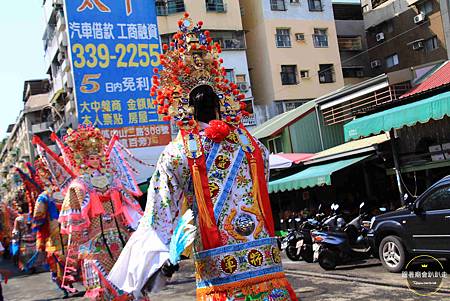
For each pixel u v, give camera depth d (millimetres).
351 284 7898
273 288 2502
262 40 28703
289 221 14180
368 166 14133
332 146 17672
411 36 26859
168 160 2529
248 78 27266
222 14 27328
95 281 5195
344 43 31016
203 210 2471
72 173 6016
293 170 15477
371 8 29766
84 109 19219
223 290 2430
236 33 27500
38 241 9688
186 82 2777
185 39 2869
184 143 2568
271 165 14906
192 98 2742
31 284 12469
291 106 28219
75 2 19469
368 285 7656
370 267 9406
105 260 5320
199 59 2826
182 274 11070
